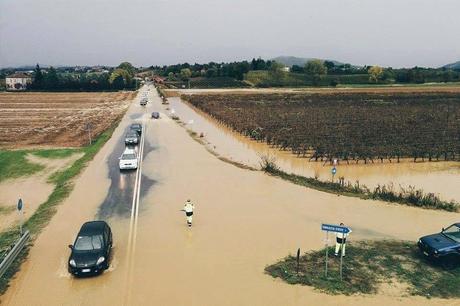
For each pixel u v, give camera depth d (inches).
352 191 1043.3
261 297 551.2
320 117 2518.5
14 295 560.4
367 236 764.6
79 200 978.1
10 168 1331.2
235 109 3034.0
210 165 1337.4
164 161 1391.5
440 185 1179.9
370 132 1955.0
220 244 724.7
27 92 5305.1
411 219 858.1
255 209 911.0
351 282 589.6
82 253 624.4
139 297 553.6
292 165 1409.9
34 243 736.3
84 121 2534.5
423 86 5954.7
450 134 1919.3
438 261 634.2
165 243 730.2
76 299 550.0
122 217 864.9
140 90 5885.8
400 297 550.3
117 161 1386.6
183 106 3636.8
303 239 746.8
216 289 572.7
